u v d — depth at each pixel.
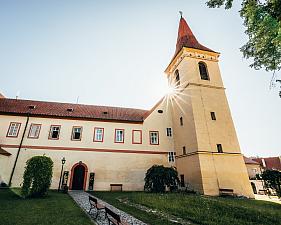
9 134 22.03
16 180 20.19
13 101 25.88
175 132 26.23
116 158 23.64
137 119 26.45
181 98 25.53
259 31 10.12
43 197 13.76
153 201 13.16
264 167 40.03
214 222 8.32
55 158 22.00
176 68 28.17
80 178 23.03
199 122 21.81
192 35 29.53
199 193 19.12
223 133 22.12
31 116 23.36
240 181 20.19
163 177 19.80
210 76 25.28
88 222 7.65
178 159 24.47
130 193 18.92
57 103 27.84
